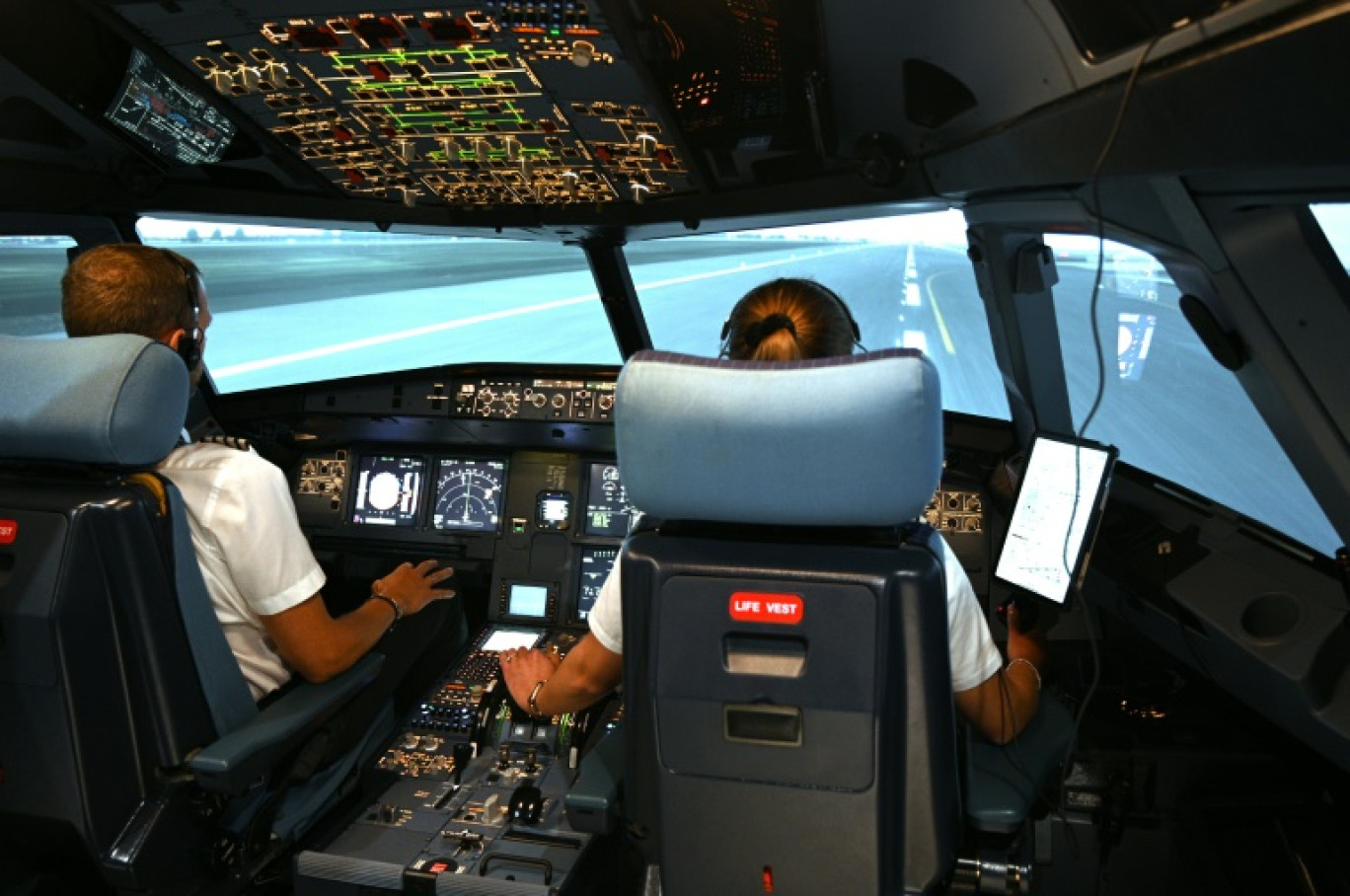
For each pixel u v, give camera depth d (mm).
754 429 1398
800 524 1479
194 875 2012
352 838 2330
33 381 1794
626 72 2373
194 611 1922
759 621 1473
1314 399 1730
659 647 1520
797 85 2445
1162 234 1797
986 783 1699
